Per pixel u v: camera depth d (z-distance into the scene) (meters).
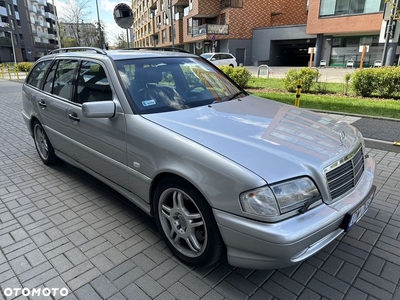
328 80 14.90
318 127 2.68
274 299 2.18
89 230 3.02
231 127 2.50
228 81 3.86
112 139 2.92
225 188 2.03
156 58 3.44
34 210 3.41
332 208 2.10
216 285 2.31
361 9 23.66
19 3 65.75
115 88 2.90
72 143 3.64
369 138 5.41
